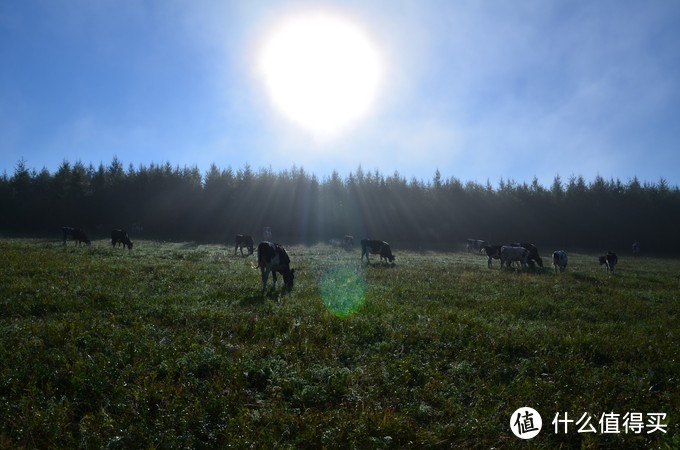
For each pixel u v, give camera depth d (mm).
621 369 8164
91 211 57094
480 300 13766
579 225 65062
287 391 6516
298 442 5297
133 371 6559
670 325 11742
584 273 25312
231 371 6742
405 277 19016
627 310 13359
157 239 47281
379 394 6602
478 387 6953
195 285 13984
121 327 8805
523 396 6676
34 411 5406
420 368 7469
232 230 58781
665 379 7602
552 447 5621
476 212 64688
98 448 4957
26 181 55656
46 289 11641
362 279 17781
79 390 6031
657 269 32562
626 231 64625
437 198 64562
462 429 5719
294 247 41031
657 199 65562
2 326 8398
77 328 8305
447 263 29609
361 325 9578
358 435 5441
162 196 58875
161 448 5031
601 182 67062
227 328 9086
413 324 10039
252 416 5672
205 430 5336
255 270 19438
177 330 8727
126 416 5496
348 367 7535
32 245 27500
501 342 8984
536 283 18734
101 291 11695
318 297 12828
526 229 65188
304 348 8047
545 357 8352
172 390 6109
